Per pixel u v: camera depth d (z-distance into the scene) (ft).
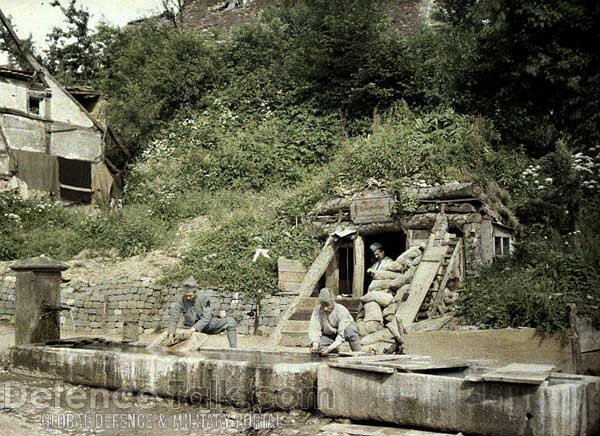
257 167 75.56
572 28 65.92
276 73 92.17
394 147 60.49
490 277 42.57
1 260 61.21
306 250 55.67
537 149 67.05
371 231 53.21
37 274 33.12
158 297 53.31
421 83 79.56
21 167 80.38
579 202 52.90
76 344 33.32
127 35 114.42
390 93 79.46
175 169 81.30
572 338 33.37
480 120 66.33
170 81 94.99
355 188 57.52
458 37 79.05
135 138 90.53
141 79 98.84
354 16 83.76
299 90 85.51
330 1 89.04
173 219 67.72
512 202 56.70
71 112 86.84
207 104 92.73
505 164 60.59
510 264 44.24
